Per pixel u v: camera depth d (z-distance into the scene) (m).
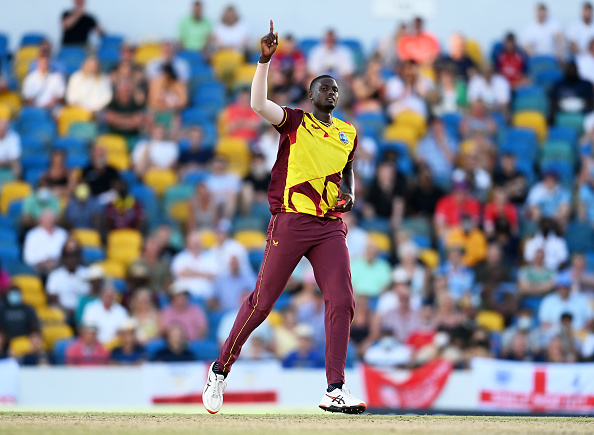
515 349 35.38
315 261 15.59
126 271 39.72
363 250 41.00
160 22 54.25
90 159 45.69
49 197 42.25
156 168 45.59
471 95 50.97
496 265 40.16
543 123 50.56
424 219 43.34
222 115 48.31
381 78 51.03
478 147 46.19
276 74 50.06
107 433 11.72
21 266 39.16
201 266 39.06
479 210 43.06
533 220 44.41
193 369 32.09
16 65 52.22
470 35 54.81
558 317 38.12
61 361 32.12
